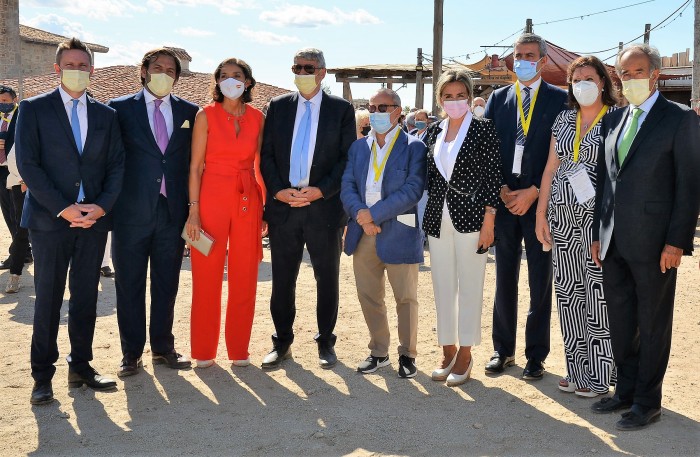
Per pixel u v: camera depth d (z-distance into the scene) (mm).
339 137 5531
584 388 4906
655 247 4277
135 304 5387
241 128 5441
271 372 5516
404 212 5250
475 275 5086
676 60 21531
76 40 4832
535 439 4258
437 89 5020
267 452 4109
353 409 4762
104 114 4977
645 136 4250
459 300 5160
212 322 5523
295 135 5480
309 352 6031
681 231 4176
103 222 4996
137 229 5285
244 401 4910
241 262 5496
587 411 4680
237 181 5426
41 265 4812
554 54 12961
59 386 5160
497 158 5012
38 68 37406
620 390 4645
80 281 5000
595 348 4793
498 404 4828
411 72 23500
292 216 5492
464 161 4969
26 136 4707
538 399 4906
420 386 5203
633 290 4523
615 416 4578
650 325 4363
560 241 4848
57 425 4484
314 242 5535
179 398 4957
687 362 5594
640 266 4332
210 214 5398
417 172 5223
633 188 4293
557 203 4816
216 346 5594
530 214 5242
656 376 4414
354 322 6965
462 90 4922
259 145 5641
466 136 4980
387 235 5250
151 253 5461
